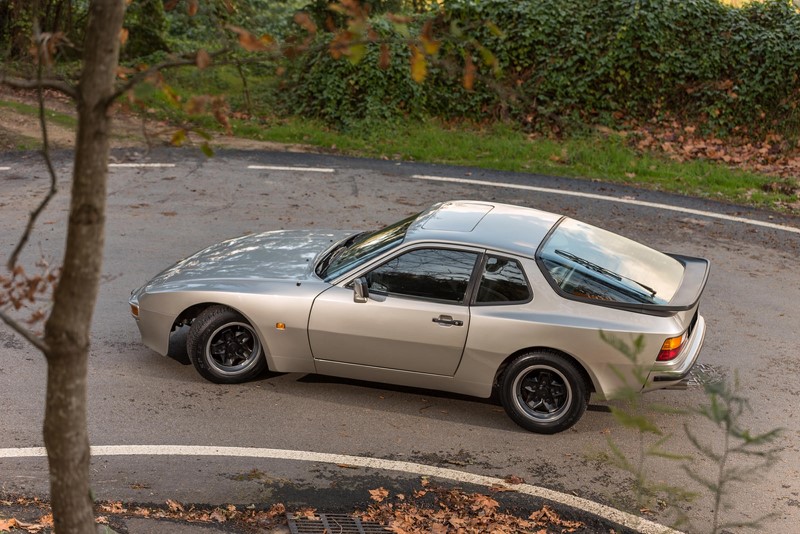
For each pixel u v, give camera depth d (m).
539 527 5.49
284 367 7.09
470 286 6.69
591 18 18.59
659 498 5.89
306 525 5.38
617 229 12.13
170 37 21.06
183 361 7.67
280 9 16.09
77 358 2.62
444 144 16.88
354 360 6.93
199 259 7.75
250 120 17.55
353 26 2.57
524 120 18.34
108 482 5.75
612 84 18.22
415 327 6.70
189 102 2.69
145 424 6.57
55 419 2.66
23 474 5.78
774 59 17.75
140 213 11.84
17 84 2.40
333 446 6.42
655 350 6.38
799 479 6.20
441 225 7.11
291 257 7.57
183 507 5.51
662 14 18.11
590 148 16.88
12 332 7.96
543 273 6.64
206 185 13.33
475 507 5.67
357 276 6.92
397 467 6.18
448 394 7.39
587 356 6.45
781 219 13.04
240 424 6.65
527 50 18.41
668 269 7.05
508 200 13.27
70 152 15.02
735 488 6.04
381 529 5.37
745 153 17.11
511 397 6.71
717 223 12.64
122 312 8.61
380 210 12.46
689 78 18.44
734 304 9.54
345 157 15.73
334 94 17.98
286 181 13.79
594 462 6.37
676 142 17.47
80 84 2.46
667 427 6.90
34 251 10.16
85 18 17.70
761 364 8.04
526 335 6.53
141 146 15.14
